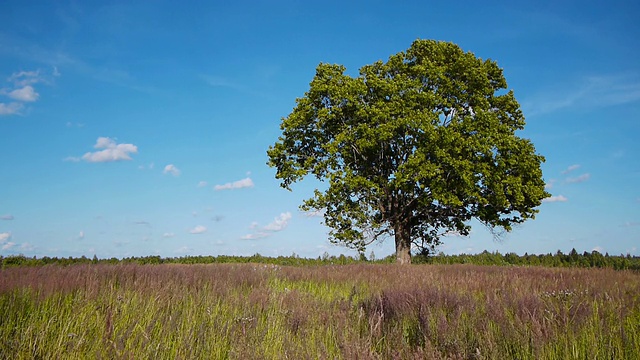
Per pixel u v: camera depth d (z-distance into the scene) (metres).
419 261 33.88
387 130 26.84
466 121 27.30
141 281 11.55
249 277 14.24
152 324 6.81
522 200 26.58
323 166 29.11
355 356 5.62
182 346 6.03
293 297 9.55
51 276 11.02
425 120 26.38
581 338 6.49
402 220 30.50
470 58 29.19
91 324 6.84
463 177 25.62
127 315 7.27
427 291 9.70
